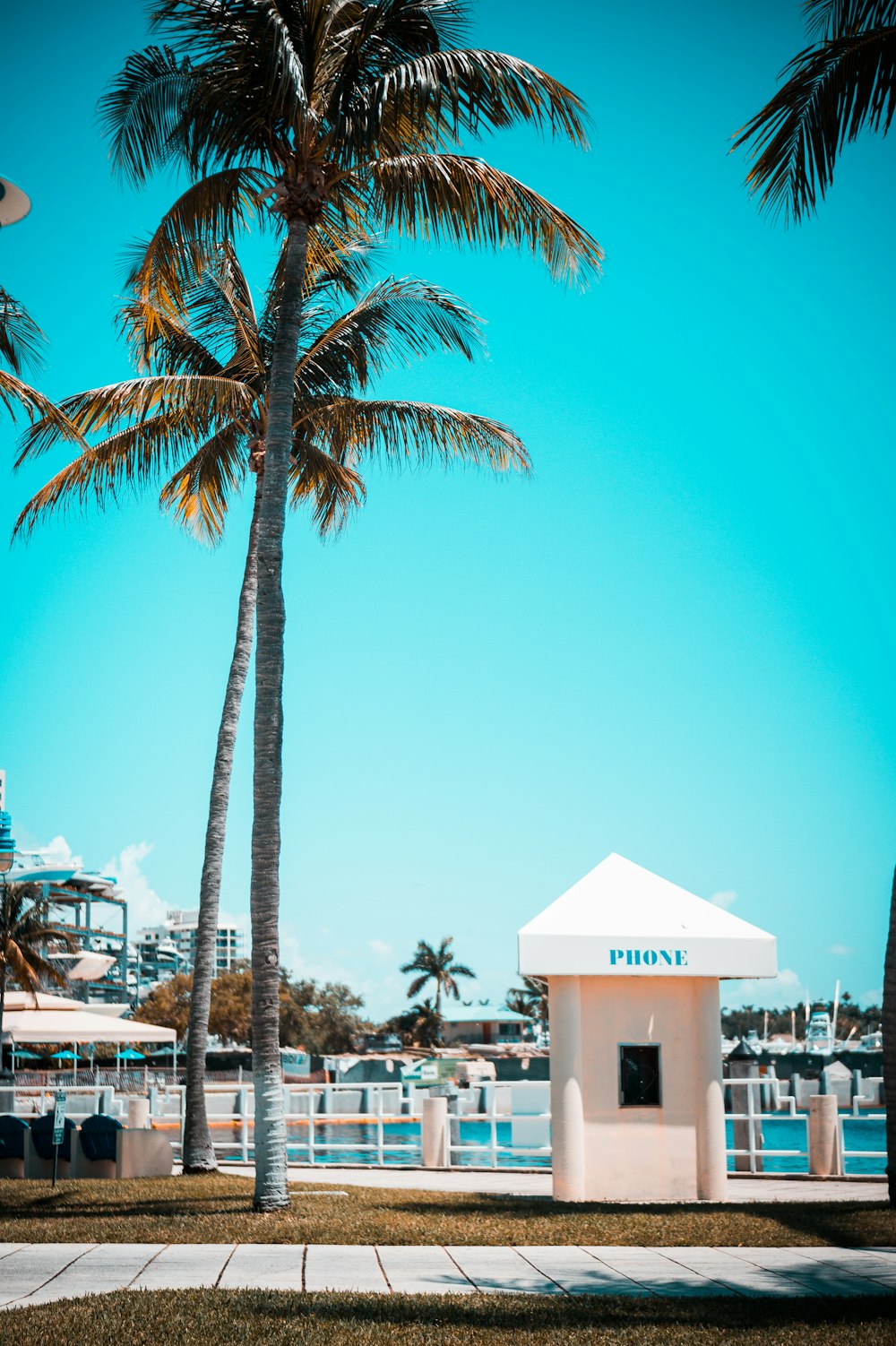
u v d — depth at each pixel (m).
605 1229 12.84
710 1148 15.70
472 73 15.70
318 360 20.50
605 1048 15.91
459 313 20.06
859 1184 17.88
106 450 20.50
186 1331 8.53
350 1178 19.89
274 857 14.95
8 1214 14.91
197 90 16.52
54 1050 68.31
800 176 15.85
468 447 20.34
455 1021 119.44
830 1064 79.00
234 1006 96.50
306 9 15.73
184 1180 17.94
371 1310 9.23
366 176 17.00
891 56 15.07
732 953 15.77
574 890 16.30
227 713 20.25
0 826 35.59
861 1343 8.31
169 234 16.86
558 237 16.80
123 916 113.31
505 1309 9.32
